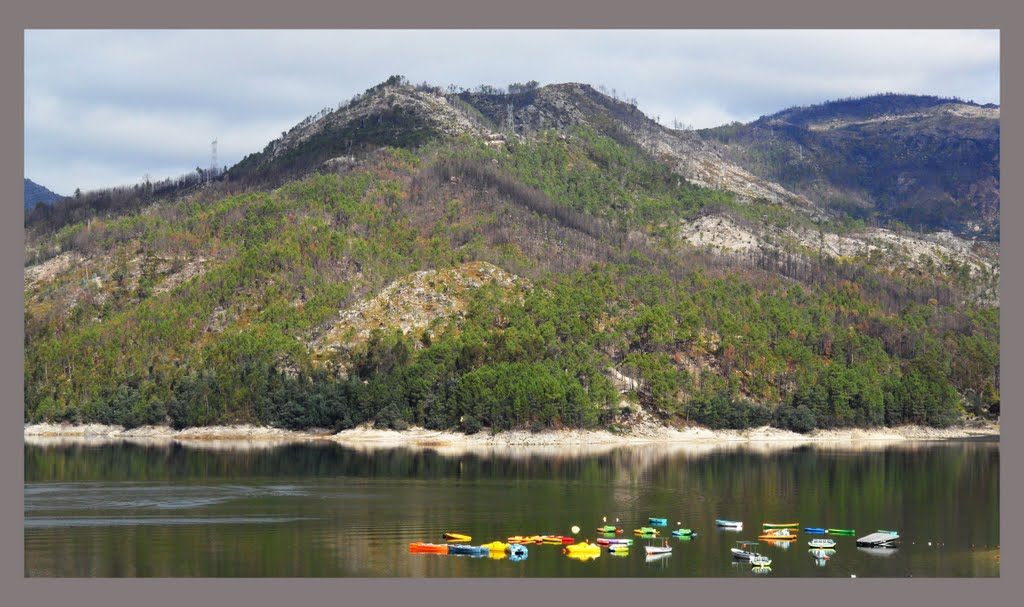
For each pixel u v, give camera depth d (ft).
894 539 611.88
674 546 604.08
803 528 655.76
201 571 533.14
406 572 535.19
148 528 642.22
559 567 549.95
